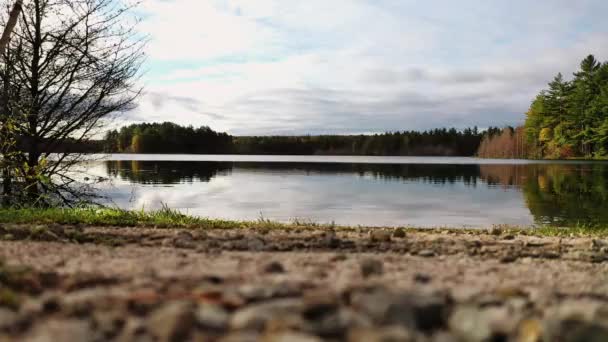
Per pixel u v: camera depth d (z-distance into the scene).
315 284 2.84
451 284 3.17
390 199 18.67
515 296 2.84
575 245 6.47
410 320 2.17
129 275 3.10
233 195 19.31
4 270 3.02
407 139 138.88
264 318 2.11
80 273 3.03
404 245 5.84
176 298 2.44
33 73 11.86
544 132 97.44
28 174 11.15
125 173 30.78
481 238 7.28
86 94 12.26
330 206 16.30
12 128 10.88
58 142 12.16
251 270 3.48
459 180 29.78
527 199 19.14
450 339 1.98
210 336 1.96
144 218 8.48
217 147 111.44
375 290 2.51
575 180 29.83
